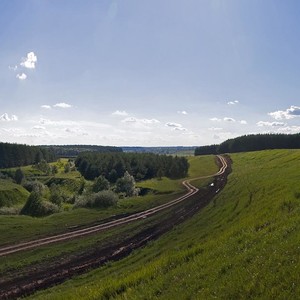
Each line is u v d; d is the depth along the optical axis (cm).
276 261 1323
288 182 4628
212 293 1243
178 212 5709
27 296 2606
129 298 1519
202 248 2123
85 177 15138
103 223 5275
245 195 5106
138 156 16025
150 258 3042
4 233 4503
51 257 3556
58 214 5994
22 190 9731
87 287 2084
